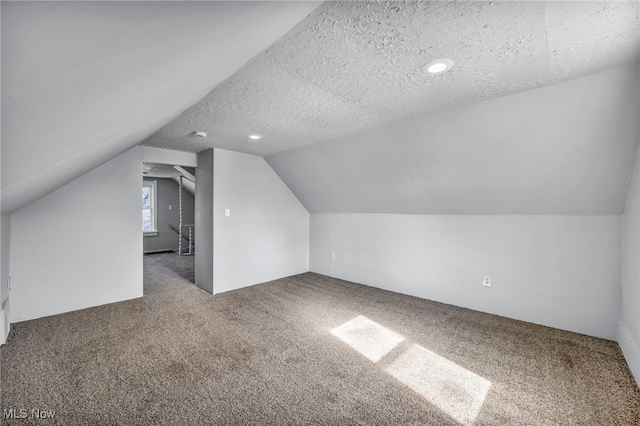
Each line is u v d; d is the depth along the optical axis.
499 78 1.78
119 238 3.40
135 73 0.77
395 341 2.41
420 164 2.97
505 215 2.93
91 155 1.89
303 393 1.73
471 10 1.15
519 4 1.11
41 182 1.72
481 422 1.50
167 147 3.67
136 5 0.44
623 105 1.79
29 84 0.50
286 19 1.05
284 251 4.63
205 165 3.88
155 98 1.22
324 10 1.13
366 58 1.54
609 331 2.40
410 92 1.99
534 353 2.20
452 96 2.06
